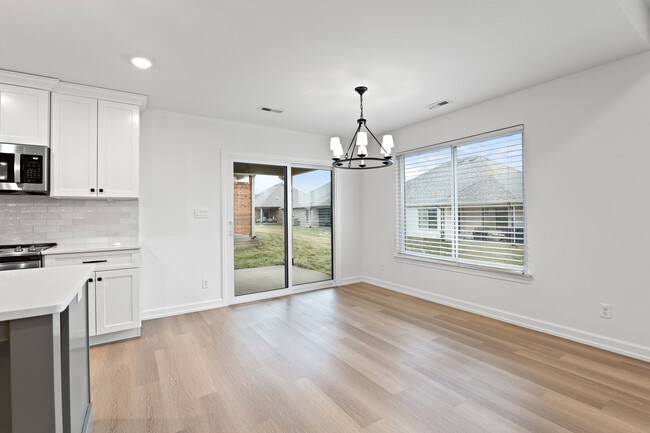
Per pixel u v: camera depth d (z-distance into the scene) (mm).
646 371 2340
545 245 3068
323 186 5047
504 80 2975
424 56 2502
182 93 3189
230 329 3242
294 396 2070
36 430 1058
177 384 2217
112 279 2920
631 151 2553
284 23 2051
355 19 2018
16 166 2635
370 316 3617
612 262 2660
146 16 1949
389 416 1861
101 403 1998
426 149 4191
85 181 2971
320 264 5008
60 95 2885
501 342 2881
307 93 3223
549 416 1847
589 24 2098
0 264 2494
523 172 3240
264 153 4371
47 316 1069
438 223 4133
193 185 3852
